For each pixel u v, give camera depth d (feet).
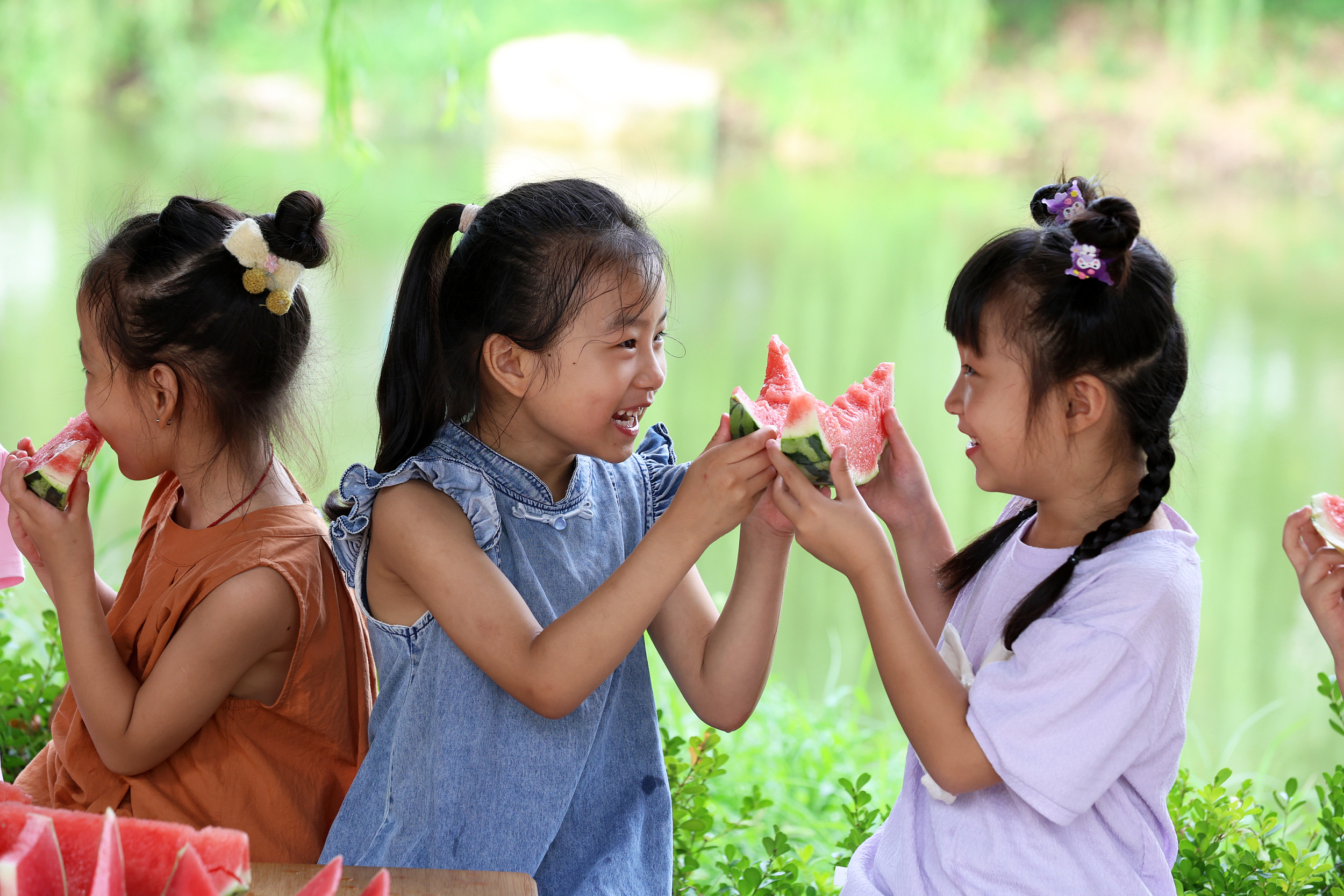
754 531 6.70
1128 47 73.31
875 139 73.31
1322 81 68.54
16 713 9.41
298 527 6.95
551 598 6.41
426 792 6.28
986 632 6.21
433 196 52.54
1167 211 61.31
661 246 6.42
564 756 6.33
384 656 6.49
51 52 68.54
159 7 69.26
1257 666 17.92
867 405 6.63
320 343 7.66
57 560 6.54
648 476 7.20
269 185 50.88
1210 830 8.13
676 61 77.66
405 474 6.19
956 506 23.43
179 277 6.66
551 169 8.91
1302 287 45.91
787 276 46.37
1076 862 5.66
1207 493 25.66
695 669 6.85
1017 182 70.64
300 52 72.59
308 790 7.02
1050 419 5.75
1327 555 5.96
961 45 73.31
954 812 5.90
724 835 9.88
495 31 78.54
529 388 6.19
